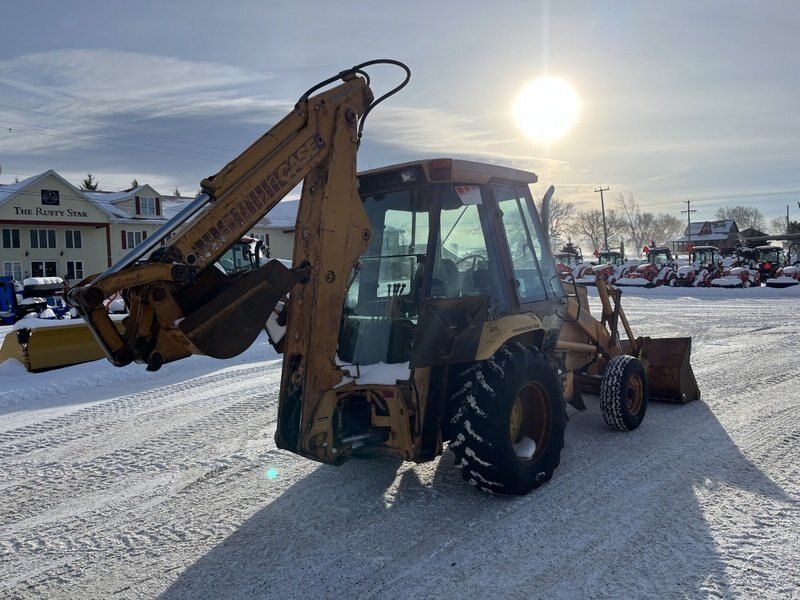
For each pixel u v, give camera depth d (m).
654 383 6.79
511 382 4.08
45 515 4.32
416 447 3.97
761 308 17.72
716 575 3.23
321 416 3.92
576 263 38.81
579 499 4.25
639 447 5.33
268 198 3.75
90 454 5.58
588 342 6.34
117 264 3.35
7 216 34.81
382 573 3.37
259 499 4.45
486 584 3.22
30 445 5.89
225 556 3.64
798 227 70.81
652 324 14.20
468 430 4.01
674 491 4.34
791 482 4.46
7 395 7.81
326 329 3.94
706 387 7.52
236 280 3.72
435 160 4.16
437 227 4.20
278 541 3.79
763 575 3.22
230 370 9.27
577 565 3.38
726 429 5.78
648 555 3.46
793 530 3.71
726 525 3.79
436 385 4.04
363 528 3.91
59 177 36.22
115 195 41.53
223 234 3.57
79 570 3.56
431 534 3.80
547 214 5.31
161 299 3.38
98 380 8.73
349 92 4.11
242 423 6.40
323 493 4.50
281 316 4.37
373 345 4.39
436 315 3.89
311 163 3.91
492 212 4.57
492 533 3.78
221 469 5.08
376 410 4.14
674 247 99.56
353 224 4.07
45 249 36.59
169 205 43.19
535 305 4.89
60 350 9.84
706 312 16.91
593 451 5.25
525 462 4.25
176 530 4.01
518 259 4.90
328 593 3.21
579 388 6.39
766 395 7.03
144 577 3.45
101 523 4.16
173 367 9.62
